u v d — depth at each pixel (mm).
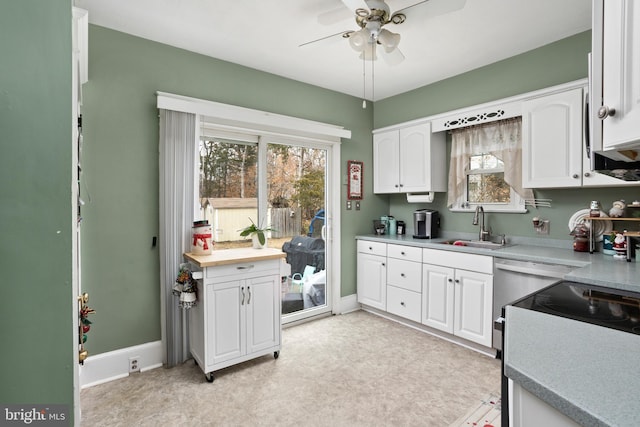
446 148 3473
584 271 1781
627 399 609
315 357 2623
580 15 2240
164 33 2426
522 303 1292
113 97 2354
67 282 849
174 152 2514
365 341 2936
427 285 3045
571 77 2525
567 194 2635
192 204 2600
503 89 2922
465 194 3324
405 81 3422
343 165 3744
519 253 2420
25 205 800
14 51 785
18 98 789
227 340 2336
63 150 839
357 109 3887
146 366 2465
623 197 2350
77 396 894
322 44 2223
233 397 2082
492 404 1992
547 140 2436
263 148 3154
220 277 2303
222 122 2789
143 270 2484
